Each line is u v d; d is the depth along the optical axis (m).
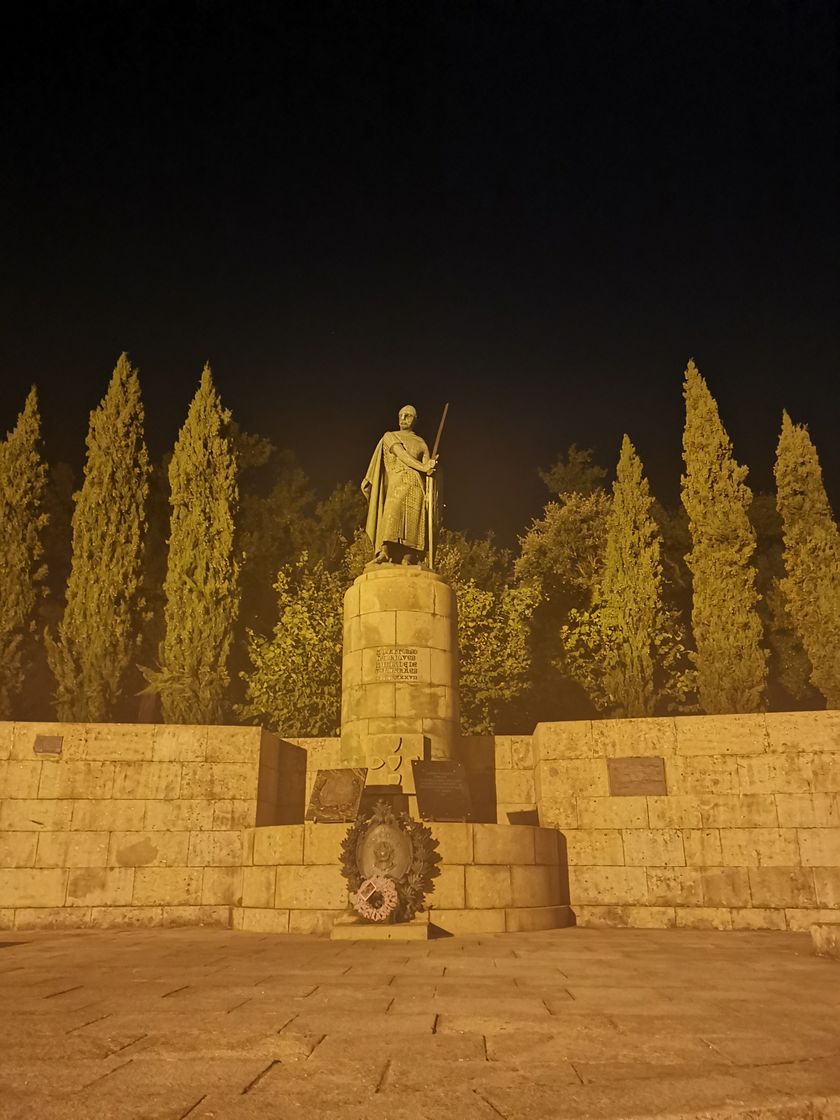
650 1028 5.70
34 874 15.67
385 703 15.76
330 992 7.16
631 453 27.44
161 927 15.45
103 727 16.58
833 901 14.87
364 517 35.38
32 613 24.12
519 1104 4.05
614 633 25.84
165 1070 4.67
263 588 28.67
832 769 15.50
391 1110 3.96
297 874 13.35
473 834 13.27
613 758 16.31
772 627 29.12
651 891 15.43
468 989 7.34
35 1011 6.34
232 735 16.86
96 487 23.61
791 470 23.75
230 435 25.34
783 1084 4.37
